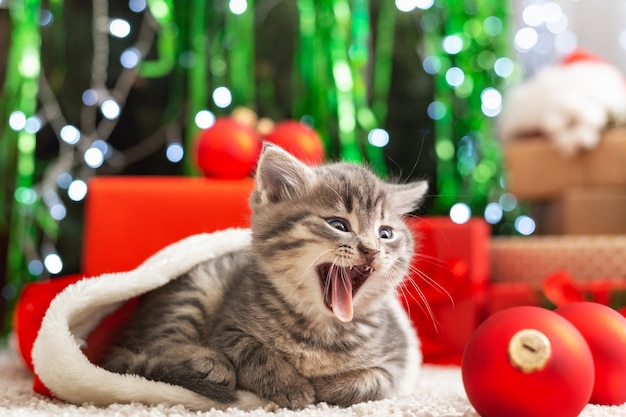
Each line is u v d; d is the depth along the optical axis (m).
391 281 0.46
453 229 0.66
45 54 0.90
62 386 0.42
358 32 0.84
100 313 0.49
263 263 0.45
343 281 0.44
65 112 0.91
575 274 0.70
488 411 0.38
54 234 0.86
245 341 0.43
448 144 0.90
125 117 0.95
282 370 0.43
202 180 0.65
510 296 0.66
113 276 0.46
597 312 0.44
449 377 0.57
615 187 0.79
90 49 0.91
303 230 0.44
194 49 0.88
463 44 0.89
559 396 0.37
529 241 0.73
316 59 0.85
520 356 0.37
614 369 0.43
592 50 1.01
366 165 0.55
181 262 0.48
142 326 0.48
